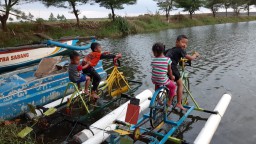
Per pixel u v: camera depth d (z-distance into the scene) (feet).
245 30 54.80
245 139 9.11
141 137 8.29
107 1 51.26
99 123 9.52
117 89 13.37
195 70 18.42
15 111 10.80
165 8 72.59
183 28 65.36
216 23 85.92
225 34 46.50
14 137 9.16
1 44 29.81
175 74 9.63
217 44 32.63
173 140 8.50
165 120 9.48
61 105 11.46
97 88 12.07
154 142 8.14
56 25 43.78
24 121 10.68
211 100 12.57
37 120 10.12
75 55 10.52
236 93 13.47
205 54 25.08
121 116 10.28
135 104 8.32
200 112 11.13
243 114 10.97
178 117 10.68
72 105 11.05
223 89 14.14
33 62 15.94
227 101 11.43
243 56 23.39
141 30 55.26
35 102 11.55
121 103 12.48
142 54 26.20
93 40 19.13
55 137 9.48
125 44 34.53
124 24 51.31
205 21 83.61
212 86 14.73
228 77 16.49
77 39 18.93
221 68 18.88
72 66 10.63
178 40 9.76
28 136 9.31
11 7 33.65
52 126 10.12
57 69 13.66
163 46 9.04
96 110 10.98
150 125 9.85
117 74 13.10
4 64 14.39
